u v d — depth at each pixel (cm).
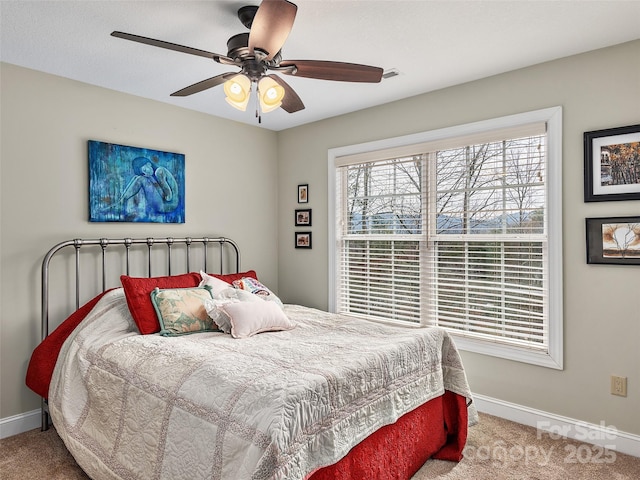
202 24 211
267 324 256
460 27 216
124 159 310
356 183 374
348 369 184
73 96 287
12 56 249
